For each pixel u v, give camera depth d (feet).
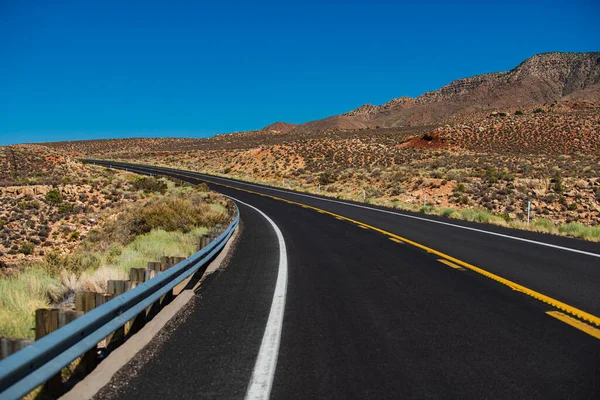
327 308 21.71
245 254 39.22
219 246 36.42
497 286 25.43
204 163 279.28
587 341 16.58
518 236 47.60
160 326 19.22
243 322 19.81
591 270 29.76
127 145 447.01
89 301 17.33
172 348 16.80
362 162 216.13
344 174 176.86
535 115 301.02
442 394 12.60
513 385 13.05
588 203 91.30
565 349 15.81
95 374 14.08
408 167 171.32
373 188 134.51
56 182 121.60
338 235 50.39
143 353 16.39
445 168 155.84
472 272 29.37
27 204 95.40
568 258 34.30
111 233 61.46
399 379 13.61
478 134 269.64
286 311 21.38
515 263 32.32
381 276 28.66
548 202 94.07
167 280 20.81
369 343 16.78
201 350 16.51
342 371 14.29
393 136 316.81
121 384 13.76
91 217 92.43
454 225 58.70
